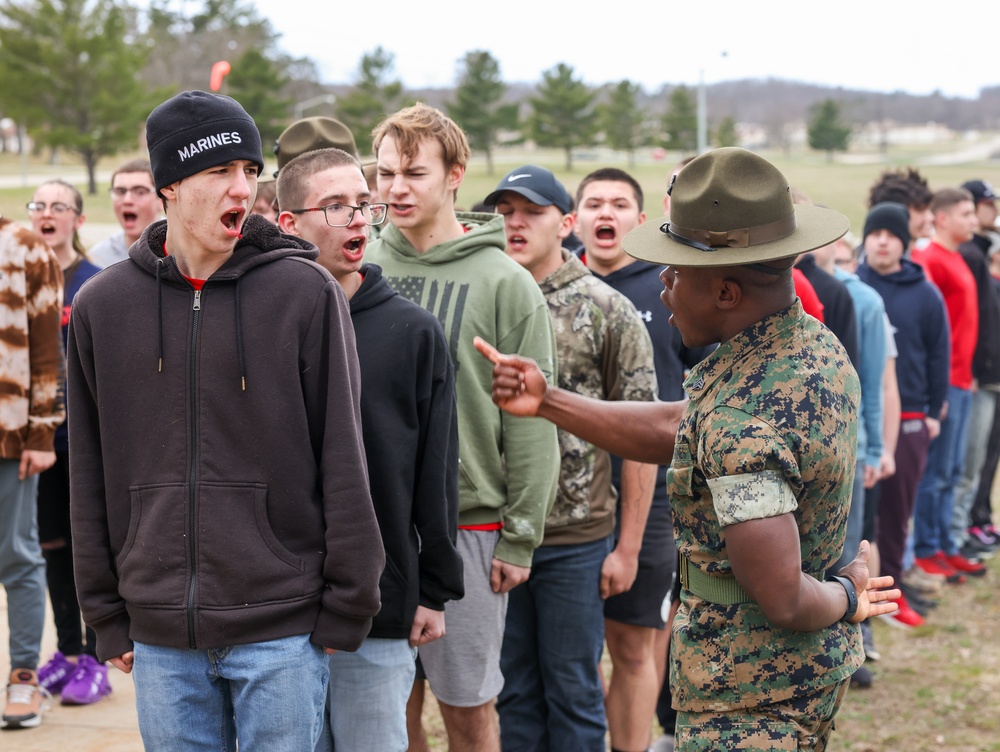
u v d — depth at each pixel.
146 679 2.23
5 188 51.00
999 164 71.88
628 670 3.67
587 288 3.48
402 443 2.66
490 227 3.17
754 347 2.15
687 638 2.25
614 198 3.97
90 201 43.16
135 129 56.38
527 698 3.50
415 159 3.07
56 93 54.31
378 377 2.66
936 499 6.39
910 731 4.24
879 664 4.99
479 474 3.06
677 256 2.14
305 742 2.26
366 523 2.24
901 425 5.57
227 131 2.17
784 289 2.18
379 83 57.16
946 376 5.65
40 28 54.97
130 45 61.81
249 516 2.20
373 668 2.67
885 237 5.60
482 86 61.41
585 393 3.48
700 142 29.34
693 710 2.23
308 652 2.25
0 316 3.68
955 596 6.09
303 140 3.67
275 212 3.88
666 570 3.67
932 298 5.57
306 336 2.25
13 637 3.82
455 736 3.12
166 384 2.21
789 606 2.05
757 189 2.11
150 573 2.19
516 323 3.08
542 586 3.39
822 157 100.62
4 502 3.73
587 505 3.37
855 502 4.76
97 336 2.24
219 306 2.22
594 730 3.40
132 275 2.27
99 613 2.29
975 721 4.32
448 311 3.09
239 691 2.23
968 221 6.38
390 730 2.71
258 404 2.20
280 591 2.20
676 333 3.90
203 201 2.17
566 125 65.75
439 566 2.72
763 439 2.04
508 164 69.00
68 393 2.32
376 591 2.26
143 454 2.22
